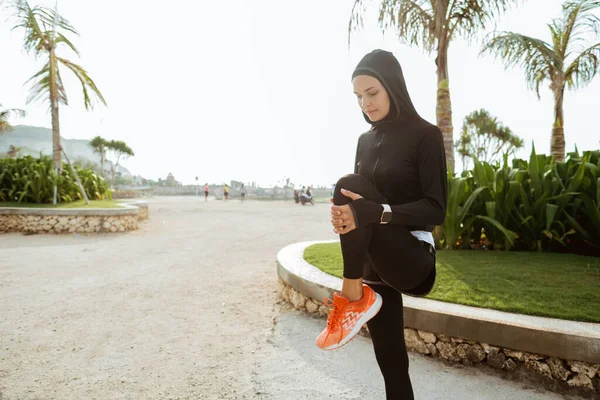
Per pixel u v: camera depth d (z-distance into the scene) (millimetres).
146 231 9305
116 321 2971
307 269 3387
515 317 2076
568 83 10109
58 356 2318
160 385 1968
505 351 2004
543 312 2109
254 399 1829
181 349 2445
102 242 7379
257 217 13953
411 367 2123
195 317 3088
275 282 4301
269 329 2811
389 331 1187
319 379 2035
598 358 1732
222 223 11570
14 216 8656
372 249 1049
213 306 3387
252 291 3904
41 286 4000
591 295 2469
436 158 1114
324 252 4211
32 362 2229
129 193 35156
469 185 4844
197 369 2160
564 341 1809
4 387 1925
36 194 10258
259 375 2084
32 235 8195
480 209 4633
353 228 986
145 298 3617
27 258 5605
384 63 1167
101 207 10016
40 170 10359
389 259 1031
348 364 2219
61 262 5340
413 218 1017
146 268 5012
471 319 2068
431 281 1152
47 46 11039
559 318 2047
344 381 2012
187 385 1970
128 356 2330
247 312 3221
